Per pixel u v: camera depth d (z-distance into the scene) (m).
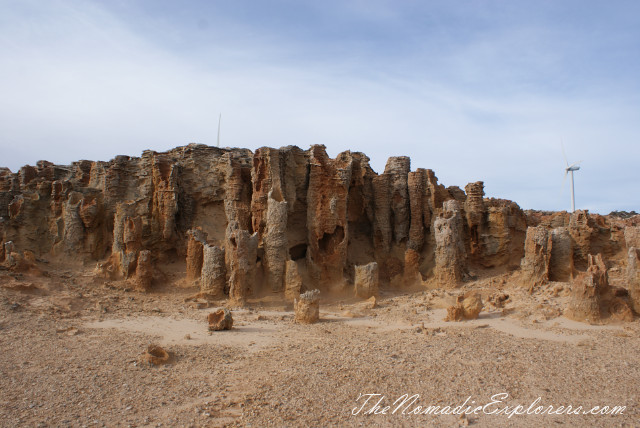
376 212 32.59
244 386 13.88
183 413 12.12
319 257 29.50
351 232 33.66
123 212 29.97
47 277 26.36
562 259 25.72
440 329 19.59
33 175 34.47
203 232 29.53
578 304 20.08
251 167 31.61
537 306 21.75
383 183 32.59
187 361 16.08
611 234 29.70
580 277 20.25
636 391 13.11
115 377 14.46
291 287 26.81
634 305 20.12
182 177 32.59
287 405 12.53
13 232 31.36
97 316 21.83
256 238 27.19
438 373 14.58
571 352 16.22
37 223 32.00
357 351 16.78
